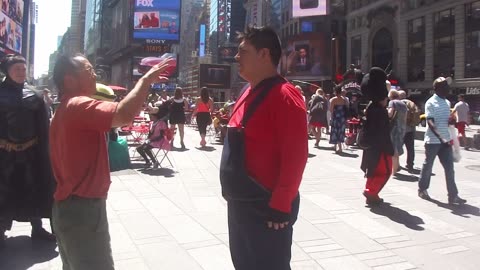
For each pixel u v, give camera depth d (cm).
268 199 248
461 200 674
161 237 502
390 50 5678
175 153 1214
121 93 2241
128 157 962
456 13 4566
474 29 4384
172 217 582
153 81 238
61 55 270
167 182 806
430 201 691
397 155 917
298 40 6706
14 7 4047
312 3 6569
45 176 475
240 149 252
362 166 668
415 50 5219
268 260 252
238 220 257
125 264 425
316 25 6838
